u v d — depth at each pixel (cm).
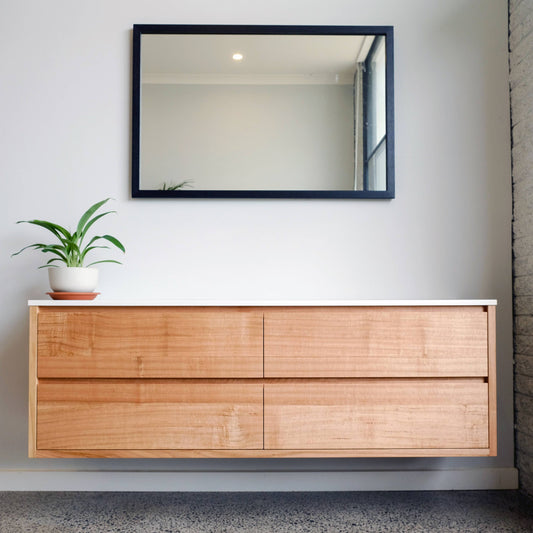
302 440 137
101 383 138
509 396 176
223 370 137
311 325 138
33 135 178
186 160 178
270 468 172
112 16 180
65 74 179
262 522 145
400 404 138
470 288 178
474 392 139
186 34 179
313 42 180
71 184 178
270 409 137
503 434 175
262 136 179
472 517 148
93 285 158
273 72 180
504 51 182
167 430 136
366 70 179
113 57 179
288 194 177
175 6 180
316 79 180
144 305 138
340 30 179
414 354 139
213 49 180
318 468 173
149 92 178
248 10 181
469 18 182
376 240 179
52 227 156
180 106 179
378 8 182
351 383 138
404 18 182
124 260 177
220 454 136
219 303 138
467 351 139
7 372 175
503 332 177
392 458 173
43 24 179
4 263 176
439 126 181
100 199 178
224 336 138
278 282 178
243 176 178
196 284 177
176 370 137
